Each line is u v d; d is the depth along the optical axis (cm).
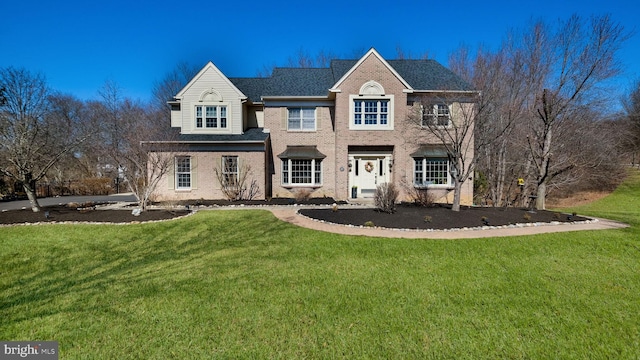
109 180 2889
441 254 746
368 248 794
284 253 759
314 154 1806
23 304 482
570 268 652
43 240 873
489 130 1942
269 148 1875
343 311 459
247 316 443
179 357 351
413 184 1761
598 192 2608
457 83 1812
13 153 1245
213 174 1781
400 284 563
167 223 1088
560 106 1722
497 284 564
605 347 373
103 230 987
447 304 484
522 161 2172
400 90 1717
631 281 582
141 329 407
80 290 537
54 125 1725
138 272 629
